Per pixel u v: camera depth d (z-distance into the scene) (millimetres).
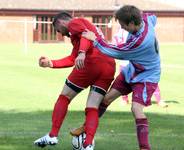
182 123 28375
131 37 18594
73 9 144750
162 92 44000
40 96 40094
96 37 18766
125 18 18172
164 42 148250
